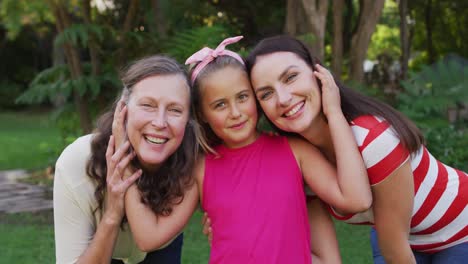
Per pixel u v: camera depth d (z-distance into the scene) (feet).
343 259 14.01
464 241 7.53
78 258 7.07
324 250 7.48
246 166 6.87
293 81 6.70
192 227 17.26
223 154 7.05
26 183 26.37
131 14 22.48
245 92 6.82
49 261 14.38
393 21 49.39
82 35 20.27
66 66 23.95
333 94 6.72
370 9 21.67
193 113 7.06
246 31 30.63
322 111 6.94
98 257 6.91
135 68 6.88
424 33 44.16
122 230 7.47
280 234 6.51
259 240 6.46
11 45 83.35
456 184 7.44
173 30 24.35
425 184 7.25
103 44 23.93
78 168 7.23
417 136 6.80
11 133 51.08
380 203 6.87
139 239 6.78
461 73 19.17
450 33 41.86
